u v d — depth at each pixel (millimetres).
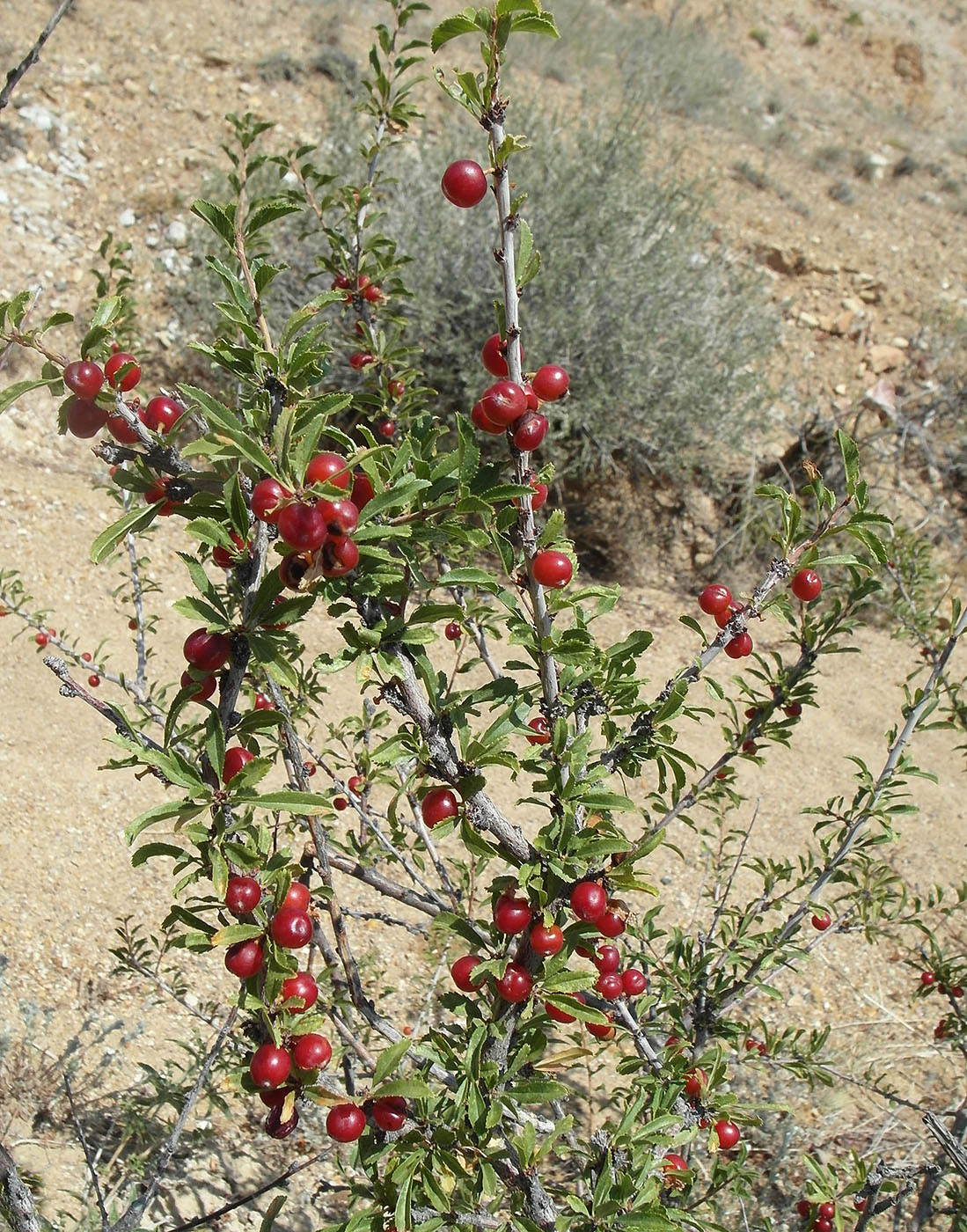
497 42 1443
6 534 6355
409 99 9703
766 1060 3301
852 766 6379
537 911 1815
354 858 2994
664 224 8789
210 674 1583
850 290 10383
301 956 4305
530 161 8242
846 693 7012
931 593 7930
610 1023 2107
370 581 1540
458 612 1585
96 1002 4148
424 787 1743
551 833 1788
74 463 7301
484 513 1597
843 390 9484
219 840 1581
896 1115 4094
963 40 18438
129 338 3002
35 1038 3873
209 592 1544
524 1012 1903
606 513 7969
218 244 8031
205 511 1616
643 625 7355
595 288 7645
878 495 8602
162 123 9047
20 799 4938
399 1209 1644
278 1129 1674
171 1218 3248
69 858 4746
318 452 1475
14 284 7801
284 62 9781
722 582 7922
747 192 11086
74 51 9156
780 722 2734
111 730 5453
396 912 4742
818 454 8844
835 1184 2799
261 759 1551
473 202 1580
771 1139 3893
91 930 4449
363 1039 3246
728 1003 3072
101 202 8516
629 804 1749
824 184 11961
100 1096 3736
